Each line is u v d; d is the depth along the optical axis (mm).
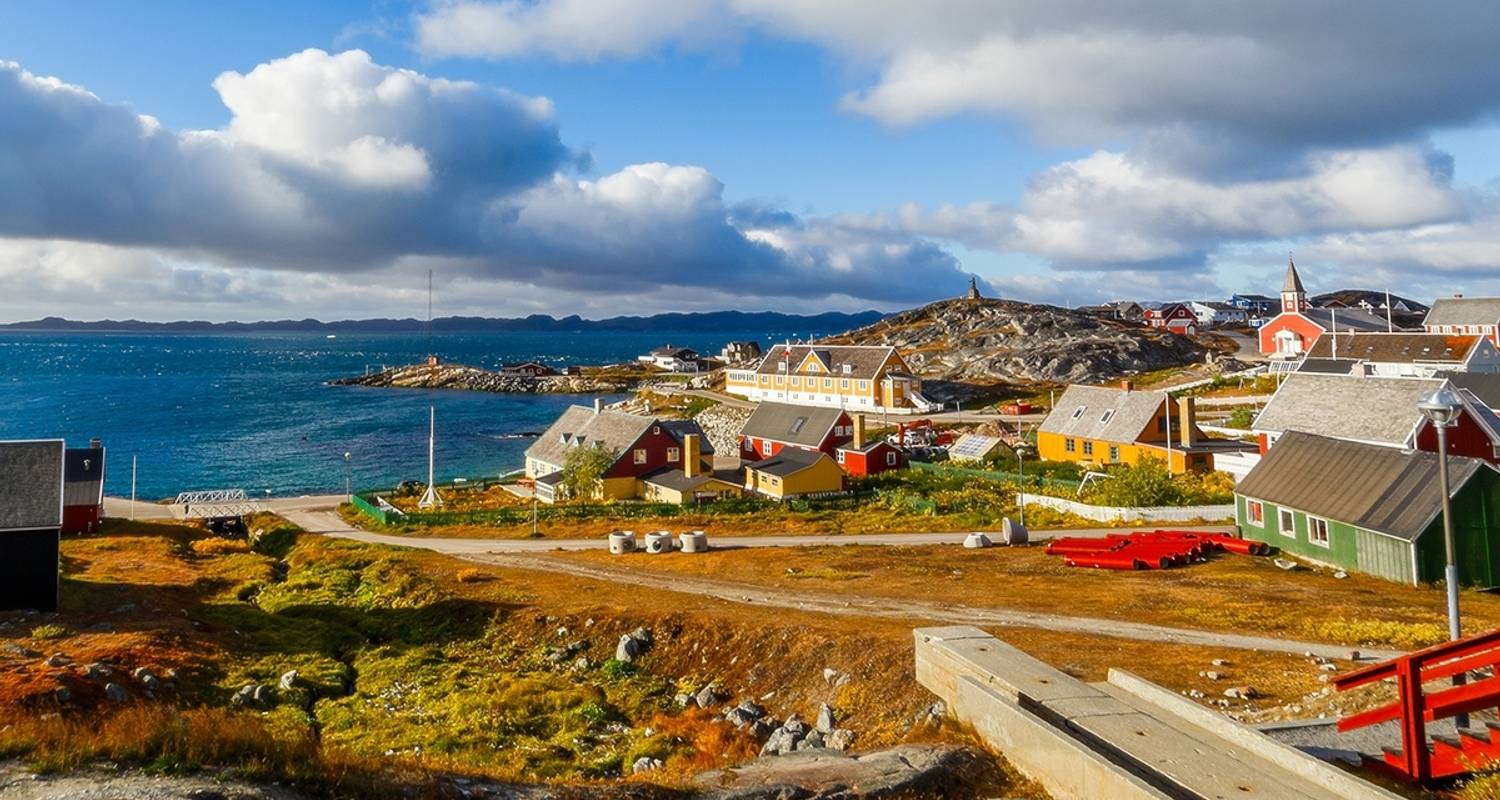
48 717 16953
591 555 53312
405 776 16188
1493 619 30781
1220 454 68188
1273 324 136625
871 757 17734
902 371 123000
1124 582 39875
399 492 84312
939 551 50000
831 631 32625
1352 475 43219
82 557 54469
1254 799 12945
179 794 13531
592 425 84688
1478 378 70750
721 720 28750
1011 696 17891
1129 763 14578
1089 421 78750
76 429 139625
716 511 66875
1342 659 26297
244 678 32594
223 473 103875
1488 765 13508
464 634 38656
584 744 27094
